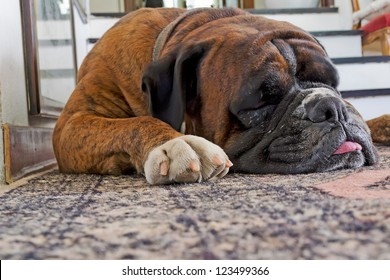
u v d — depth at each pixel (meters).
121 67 1.60
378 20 3.74
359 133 1.32
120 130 1.35
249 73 1.33
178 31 1.57
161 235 0.62
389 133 2.13
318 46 1.49
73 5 2.89
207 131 1.44
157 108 1.44
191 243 0.57
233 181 1.17
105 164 1.40
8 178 1.47
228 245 0.56
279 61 1.35
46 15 2.16
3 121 1.49
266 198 0.86
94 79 1.62
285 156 1.30
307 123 1.30
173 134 1.26
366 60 3.35
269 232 0.60
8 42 1.61
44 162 1.95
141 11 1.79
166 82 1.44
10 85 1.61
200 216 0.72
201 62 1.44
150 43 1.61
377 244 0.53
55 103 2.28
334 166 1.29
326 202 0.77
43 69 2.03
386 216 0.65
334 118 1.28
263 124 1.36
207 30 1.51
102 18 3.62
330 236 0.57
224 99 1.38
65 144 1.48
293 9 3.77
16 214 0.84
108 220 0.74
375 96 3.27
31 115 1.86
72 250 0.58
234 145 1.38
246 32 1.44
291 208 0.74
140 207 0.85
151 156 1.17
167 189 1.08
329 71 1.43
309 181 1.10
